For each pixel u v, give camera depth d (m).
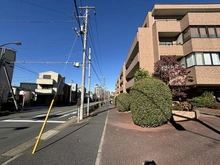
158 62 12.51
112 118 11.32
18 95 29.84
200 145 4.66
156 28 16.20
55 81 40.44
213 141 5.00
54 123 9.66
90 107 19.61
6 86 20.22
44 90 37.12
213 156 3.82
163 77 11.88
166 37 17.41
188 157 3.82
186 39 14.97
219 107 11.01
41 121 10.48
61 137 5.98
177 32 16.16
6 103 19.27
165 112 7.41
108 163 3.58
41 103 38.50
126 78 30.20
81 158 3.87
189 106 9.66
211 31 14.31
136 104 7.71
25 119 11.52
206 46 13.87
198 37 14.14
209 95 13.23
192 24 14.51
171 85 12.13
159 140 5.32
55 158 3.88
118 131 6.83
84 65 11.48
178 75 11.77
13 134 6.69
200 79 13.11
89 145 4.93
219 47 13.77
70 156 4.01
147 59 17.05
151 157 3.88
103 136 6.03
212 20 14.44
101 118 11.41
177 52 15.45
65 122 10.13
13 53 23.56
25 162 3.65
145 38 17.61
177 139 5.37
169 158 3.79
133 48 20.72
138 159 3.78
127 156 3.98
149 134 6.17
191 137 5.53
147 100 7.38
